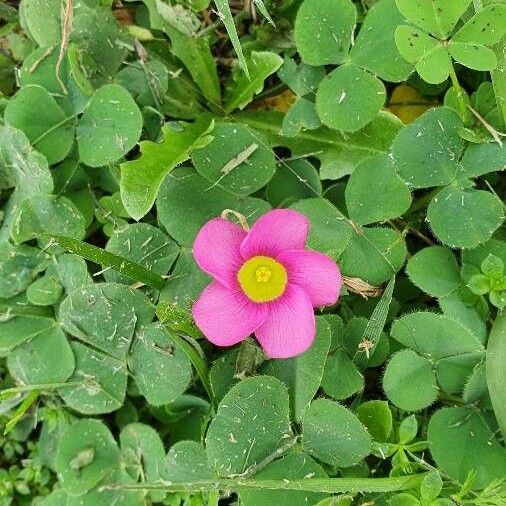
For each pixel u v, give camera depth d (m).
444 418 0.17
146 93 0.20
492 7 0.16
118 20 0.21
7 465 0.22
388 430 0.17
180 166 0.19
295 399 0.17
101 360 0.19
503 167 0.17
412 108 0.20
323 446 0.17
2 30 0.21
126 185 0.18
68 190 0.20
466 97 0.18
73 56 0.19
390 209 0.18
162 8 0.20
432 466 0.17
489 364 0.17
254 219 0.18
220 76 0.21
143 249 0.19
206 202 0.18
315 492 0.17
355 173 0.18
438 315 0.17
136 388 0.20
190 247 0.18
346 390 0.18
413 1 0.16
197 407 0.20
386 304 0.17
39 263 0.20
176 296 0.19
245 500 0.17
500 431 0.17
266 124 0.20
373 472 0.18
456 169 0.17
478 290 0.17
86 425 0.20
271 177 0.18
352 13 0.18
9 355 0.20
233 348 0.19
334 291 0.16
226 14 0.16
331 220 0.18
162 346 0.19
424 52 0.16
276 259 0.16
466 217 0.17
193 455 0.18
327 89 0.18
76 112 0.19
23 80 0.19
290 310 0.16
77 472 0.19
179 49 0.20
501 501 0.16
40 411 0.21
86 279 0.19
